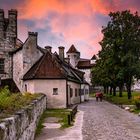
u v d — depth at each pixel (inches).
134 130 849.5
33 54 1736.0
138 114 1290.6
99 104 2133.4
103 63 2524.6
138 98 1601.9
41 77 1609.3
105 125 949.2
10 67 1738.4
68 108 1627.7
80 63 5364.2
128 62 2284.7
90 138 715.4
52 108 1608.0
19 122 410.9
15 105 501.0
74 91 2140.7
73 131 815.1
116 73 2375.7
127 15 2400.3
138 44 2361.0
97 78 3216.0
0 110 430.0
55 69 1653.5
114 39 2365.9
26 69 1707.7
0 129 289.9
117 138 721.6
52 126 900.6
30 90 1624.0
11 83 1695.4
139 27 2405.3
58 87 1631.4
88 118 1149.1
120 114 1327.5
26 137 502.9
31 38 1736.0
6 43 1742.1
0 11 1732.3
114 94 3083.2
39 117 995.9
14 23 1765.5
